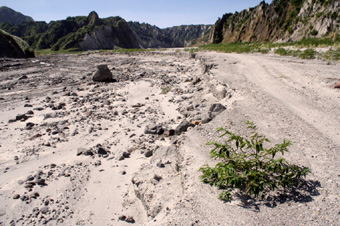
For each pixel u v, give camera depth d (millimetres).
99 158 7488
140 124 10133
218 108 9148
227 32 131750
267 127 7145
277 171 4867
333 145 5891
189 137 6984
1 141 8891
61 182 6285
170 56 36562
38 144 8578
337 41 29719
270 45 36219
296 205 4074
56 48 117625
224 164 4797
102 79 19250
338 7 39719
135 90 15859
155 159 6441
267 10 93438
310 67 15914
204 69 16938
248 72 15453
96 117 11133
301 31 46469
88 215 5184
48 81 19844
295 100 9492
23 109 12664
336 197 4164
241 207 4117
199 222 3865
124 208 5285
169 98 13656
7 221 5031
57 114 11672
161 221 4004
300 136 6461
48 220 5043
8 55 37281
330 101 9172
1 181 6418
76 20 154875
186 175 5211
